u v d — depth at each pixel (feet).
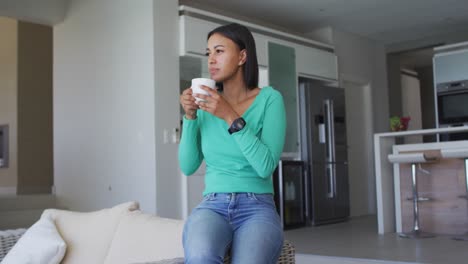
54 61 19.56
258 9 21.15
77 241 7.23
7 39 25.84
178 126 16.87
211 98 4.72
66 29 19.21
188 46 16.99
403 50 27.37
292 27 24.04
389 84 28.40
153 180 16.08
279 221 4.77
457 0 20.86
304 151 21.24
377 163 17.72
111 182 17.43
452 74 22.30
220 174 4.92
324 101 21.99
